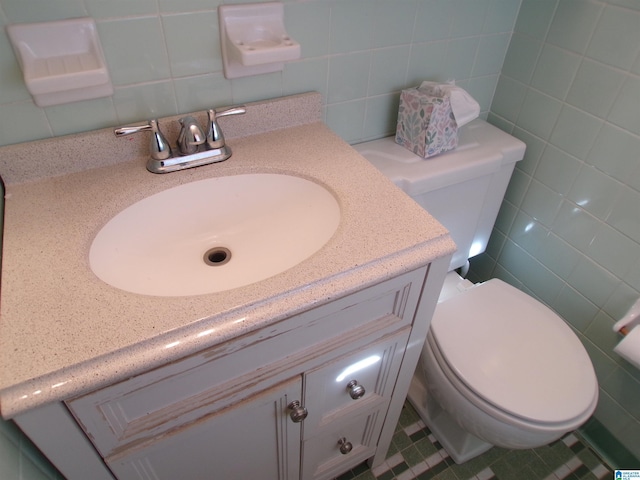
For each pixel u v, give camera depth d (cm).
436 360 103
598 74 100
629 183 102
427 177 102
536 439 94
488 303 114
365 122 110
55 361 47
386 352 83
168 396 59
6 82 68
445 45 107
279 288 57
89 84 67
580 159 111
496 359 100
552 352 102
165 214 79
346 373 80
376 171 81
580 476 124
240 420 72
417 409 135
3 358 48
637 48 91
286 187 83
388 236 65
